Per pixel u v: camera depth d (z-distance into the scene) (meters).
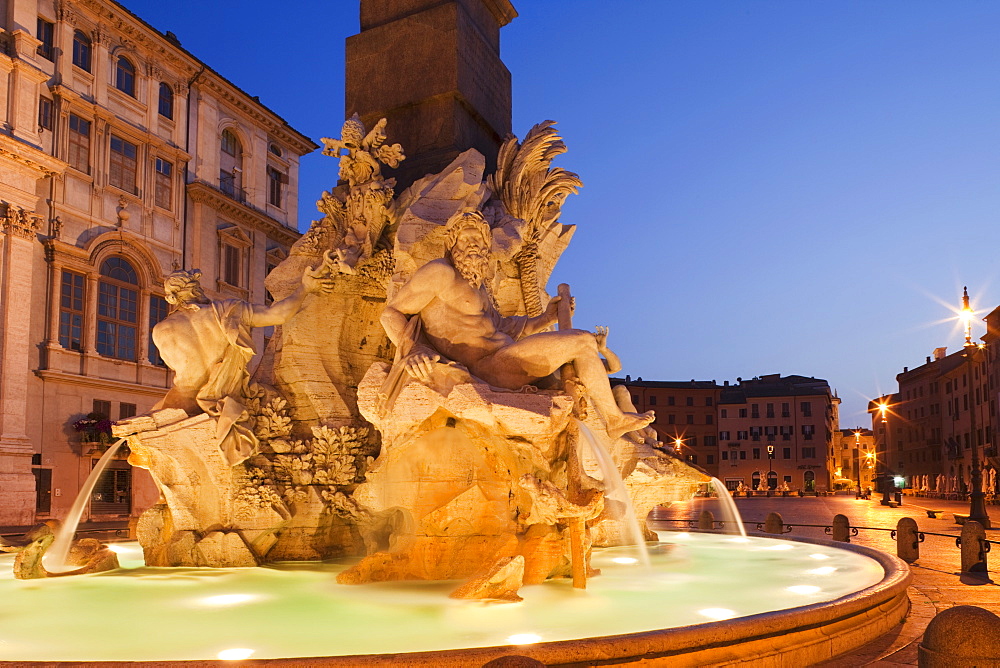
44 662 3.83
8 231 30.70
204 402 8.77
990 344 65.50
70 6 34.53
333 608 5.96
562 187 10.48
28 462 30.36
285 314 9.21
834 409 128.12
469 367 7.30
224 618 5.62
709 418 101.88
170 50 39.25
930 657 4.14
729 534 13.94
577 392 7.13
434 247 9.09
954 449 77.88
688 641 4.46
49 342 32.56
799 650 4.97
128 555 10.39
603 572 8.12
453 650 4.02
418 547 7.50
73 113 34.56
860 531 20.47
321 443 9.07
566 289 8.19
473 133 11.43
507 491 7.32
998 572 10.48
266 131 46.34
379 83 11.35
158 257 38.34
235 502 8.67
